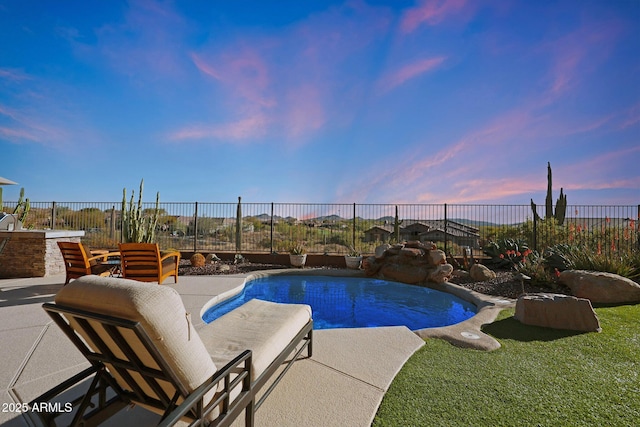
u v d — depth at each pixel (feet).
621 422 6.36
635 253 22.41
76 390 7.47
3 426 6.13
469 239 34.04
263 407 6.93
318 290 24.70
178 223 37.91
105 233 37.91
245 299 20.56
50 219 38.40
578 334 12.03
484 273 23.89
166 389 5.06
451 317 17.80
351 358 9.53
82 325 4.71
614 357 9.82
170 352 4.37
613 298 17.21
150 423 6.42
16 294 17.25
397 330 12.12
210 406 4.85
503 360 9.57
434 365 9.18
